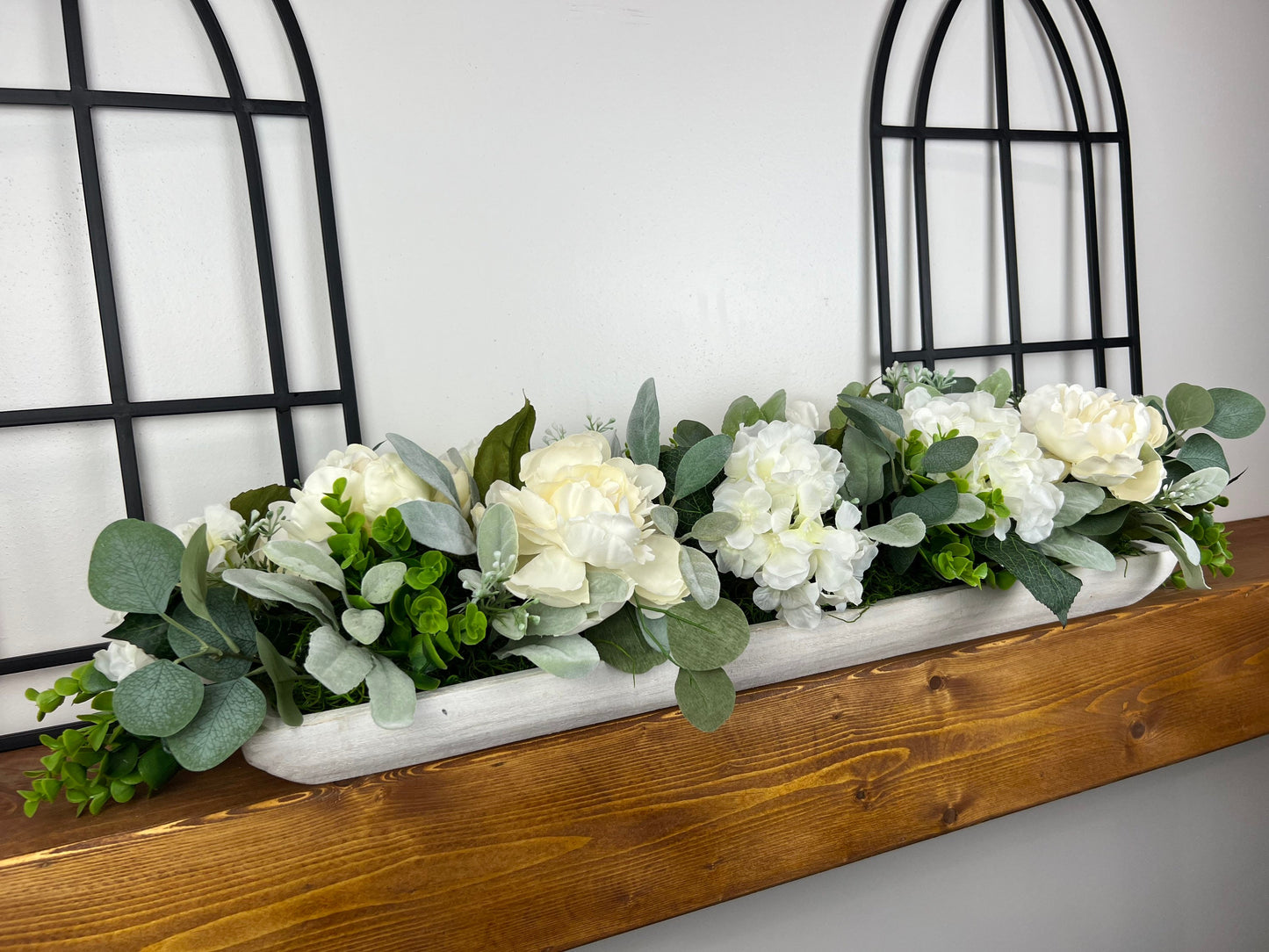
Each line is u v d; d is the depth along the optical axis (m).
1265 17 1.33
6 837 0.56
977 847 1.09
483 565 0.58
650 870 0.68
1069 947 1.17
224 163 0.80
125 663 0.60
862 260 1.08
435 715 0.60
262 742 0.57
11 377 0.74
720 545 0.69
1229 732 0.97
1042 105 1.17
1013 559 0.75
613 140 0.93
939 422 0.79
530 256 0.91
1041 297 1.19
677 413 0.99
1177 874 1.26
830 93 1.04
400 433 0.86
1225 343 1.34
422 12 0.85
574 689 0.64
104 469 0.77
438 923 0.61
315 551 0.57
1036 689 0.85
